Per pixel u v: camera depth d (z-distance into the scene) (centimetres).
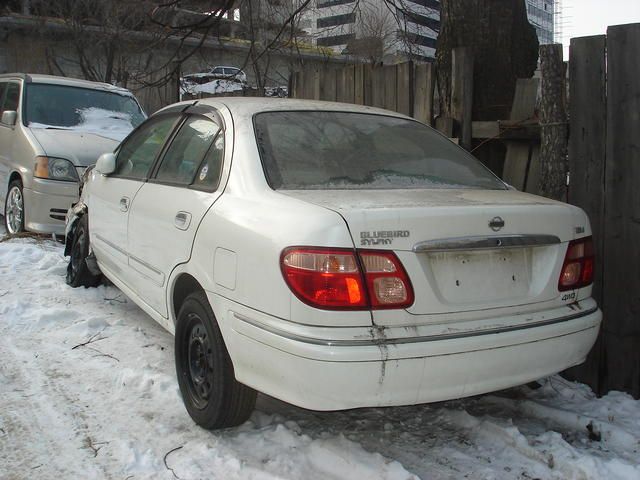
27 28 1717
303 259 272
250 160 340
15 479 297
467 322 287
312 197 305
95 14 1464
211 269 323
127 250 445
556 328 306
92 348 453
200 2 1012
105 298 565
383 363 266
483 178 389
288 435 331
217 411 326
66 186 755
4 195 838
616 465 306
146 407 369
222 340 323
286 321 276
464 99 526
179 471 305
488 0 550
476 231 289
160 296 389
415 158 382
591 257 332
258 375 293
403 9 846
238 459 313
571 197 422
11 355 438
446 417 365
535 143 492
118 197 471
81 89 898
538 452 319
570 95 418
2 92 913
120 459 315
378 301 271
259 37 1025
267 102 396
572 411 374
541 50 432
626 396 401
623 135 394
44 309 520
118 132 853
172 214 374
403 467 302
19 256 680
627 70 388
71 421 351
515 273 305
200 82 1369
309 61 1173
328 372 264
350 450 319
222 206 331
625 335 403
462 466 315
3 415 355
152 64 1356
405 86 582
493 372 290
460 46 555
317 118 388
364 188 336
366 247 271
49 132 796
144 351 448
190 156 396
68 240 609
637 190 390
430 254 284
